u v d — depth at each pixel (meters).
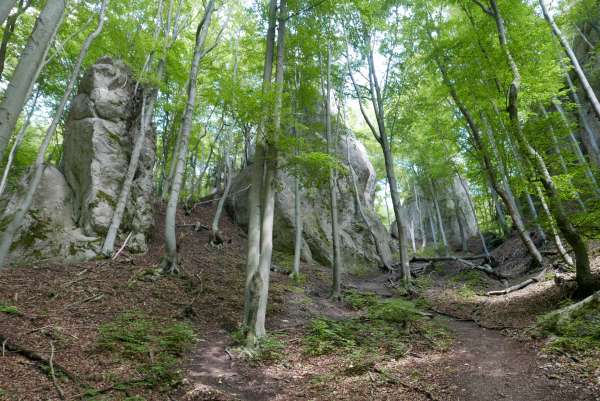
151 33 13.52
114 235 10.62
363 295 12.78
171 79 16.31
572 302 8.52
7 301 6.71
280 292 11.27
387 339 7.87
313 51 13.56
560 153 9.55
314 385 5.66
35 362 4.96
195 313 8.38
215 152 26.86
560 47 11.15
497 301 11.00
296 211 14.41
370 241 21.27
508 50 9.69
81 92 12.47
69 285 8.08
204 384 5.46
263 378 5.97
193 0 15.79
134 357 5.75
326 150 13.03
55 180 11.12
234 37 16.89
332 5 12.62
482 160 13.38
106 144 11.66
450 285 15.17
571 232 8.41
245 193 19.78
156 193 21.06
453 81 13.21
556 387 5.14
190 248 14.05
